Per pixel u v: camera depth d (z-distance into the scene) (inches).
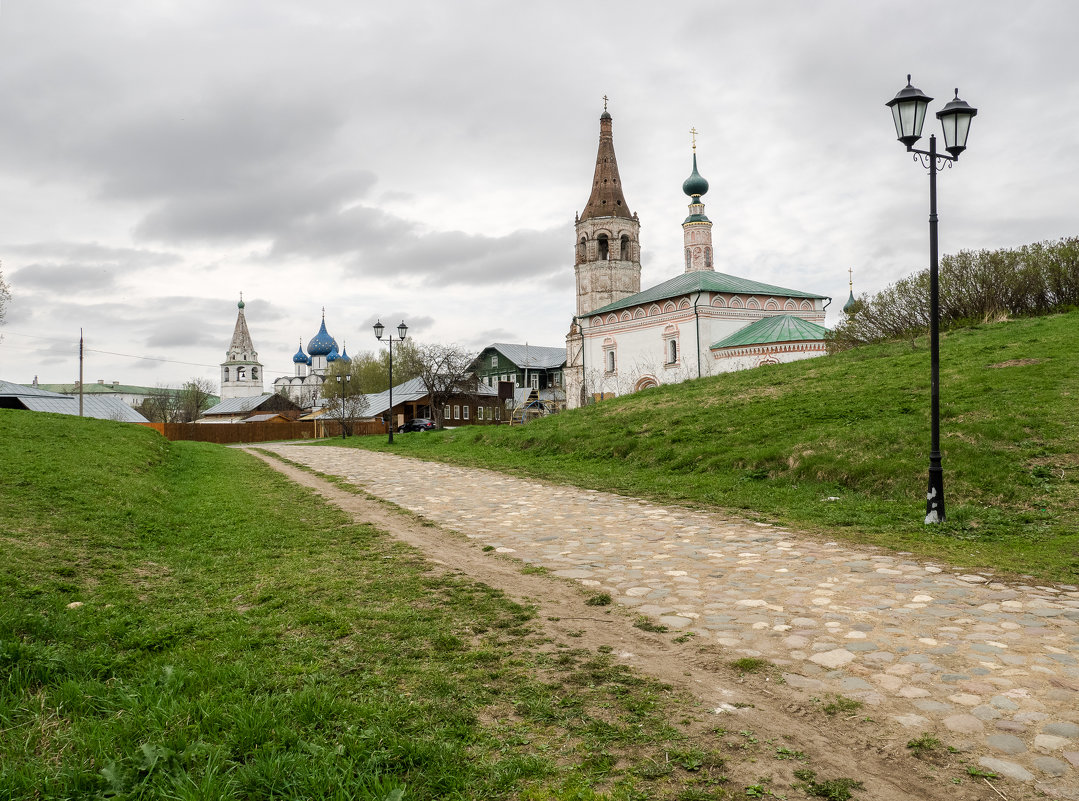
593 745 162.9
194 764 148.8
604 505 519.5
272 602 279.4
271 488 658.8
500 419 3048.7
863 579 303.4
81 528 393.7
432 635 239.5
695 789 144.4
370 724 168.2
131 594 290.7
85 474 539.2
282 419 3348.9
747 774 150.5
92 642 228.5
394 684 197.2
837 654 217.0
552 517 479.5
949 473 464.4
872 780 147.8
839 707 180.9
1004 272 1034.7
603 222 2512.3
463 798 140.6
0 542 335.6
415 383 2942.9
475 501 559.8
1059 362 652.7
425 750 155.5
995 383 624.7
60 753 153.3
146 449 809.5
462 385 2453.2
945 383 670.5
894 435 545.0
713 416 773.9
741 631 240.5
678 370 1883.6
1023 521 389.4
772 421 689.6
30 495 450.0
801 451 568.1
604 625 250.8
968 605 263.4
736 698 187.9
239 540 406.9
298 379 4918.8
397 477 741.9
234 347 4515.3
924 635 231.9
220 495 595.2
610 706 183.6
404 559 358.3
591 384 2165.4
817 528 412.8
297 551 381.1
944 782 146.5
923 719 173.2
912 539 376.8
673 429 765.9
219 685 189.3
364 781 143.6
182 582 317.1
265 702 173.8
